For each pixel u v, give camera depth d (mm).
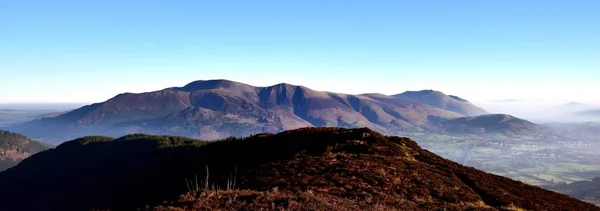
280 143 56156
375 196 27203
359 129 55219
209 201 20250
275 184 30484
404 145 51250
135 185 97062
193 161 77875
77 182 129000
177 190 46469
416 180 33469
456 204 27484
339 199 23359
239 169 45188
